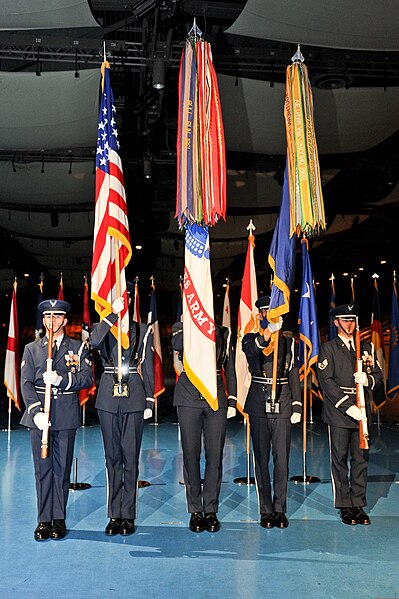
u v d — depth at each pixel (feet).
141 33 21.07
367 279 52.01
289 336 15.34
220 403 14.47
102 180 14.53
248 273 18.65
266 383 14.92
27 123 25.00
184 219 14.65
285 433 14.76
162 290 50.29
